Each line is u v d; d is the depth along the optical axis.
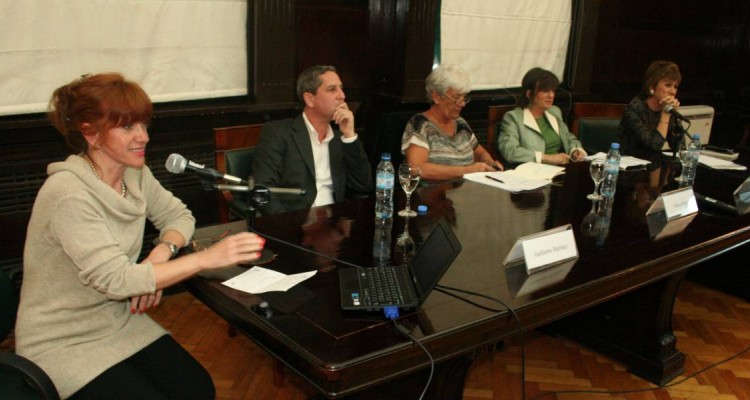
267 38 3.17
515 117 3.34
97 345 1.48
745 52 5.50
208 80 3.12
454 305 1.43
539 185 2.57
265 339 1.34
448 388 1.75
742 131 5.65
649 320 2.40
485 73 4.15
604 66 4.80
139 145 1.47
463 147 3.08
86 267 1.39
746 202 2.44
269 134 2.44
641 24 4.90
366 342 1.24
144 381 1.44
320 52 3.53
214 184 1.77
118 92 1.41
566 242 1.74
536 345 2.69
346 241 1.82
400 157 3.15
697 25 5.29
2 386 1.38
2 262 2.66
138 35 2.83
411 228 1.97
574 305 1.58
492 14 4.01
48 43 2.59
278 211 2.35
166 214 1.80
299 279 1.53
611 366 2.54
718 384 2.43
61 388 1.41
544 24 4.31
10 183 2.62
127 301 1.58
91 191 1.44
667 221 2.16
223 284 1.50
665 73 3.38
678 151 3.22
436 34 3.78
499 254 1.78
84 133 1.43
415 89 3.76
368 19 3.65
